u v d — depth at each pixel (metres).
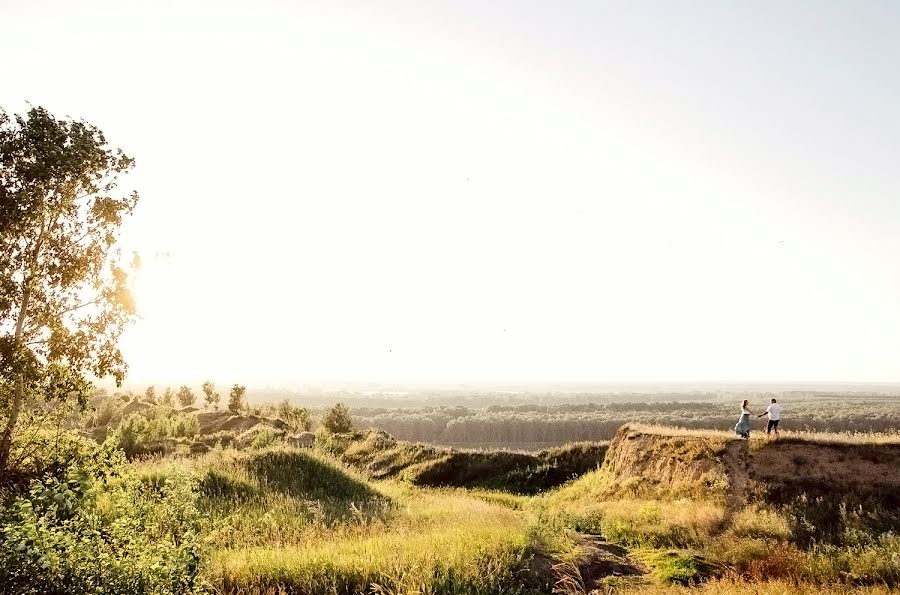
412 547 13.26
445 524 17.03
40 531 7.27
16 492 11.85
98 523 8.24
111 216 15.23
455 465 38.09
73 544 7.32
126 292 15.42
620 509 20.61
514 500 30.41
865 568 13.94
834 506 17.78
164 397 76.06
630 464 26.03
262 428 45.72
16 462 13.49
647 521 18.50
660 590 12.04
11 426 13.74
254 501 18.53
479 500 28.11
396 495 26.12
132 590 7.36
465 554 12.68
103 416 54.47
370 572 11.74
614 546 16.17
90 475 8.59
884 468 18.55
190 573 8.30
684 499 20.75
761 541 15.82
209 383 75.50
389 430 148.62
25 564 7.12
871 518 16.89
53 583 7.21
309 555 12.38
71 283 14.88
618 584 12.62
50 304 14.71
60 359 14.71
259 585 11.05
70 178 14.56
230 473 20.75
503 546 13.32
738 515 18.38
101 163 15.09
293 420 62.78
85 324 15.17
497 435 140.00
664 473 23.66
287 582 11.26
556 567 12.91
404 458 41.12
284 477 22.33
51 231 14.81
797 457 20.05
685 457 23.23
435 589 11.27
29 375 13.79
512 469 36.50
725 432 24.50
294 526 16.16
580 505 25.12
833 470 19.06
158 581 7.61
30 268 14.28
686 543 16.45
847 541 15.96
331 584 11.20
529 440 137.50
